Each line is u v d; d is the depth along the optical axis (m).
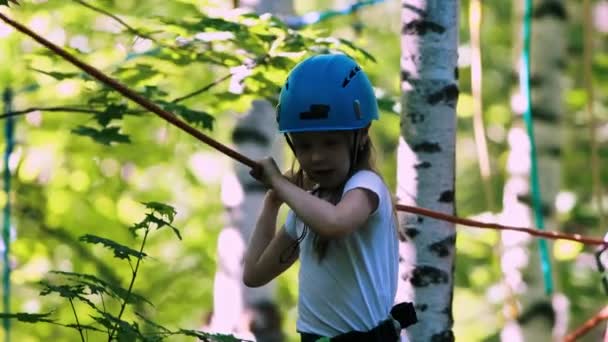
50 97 12.95
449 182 7.41
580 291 19.05
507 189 12.85
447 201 7.41
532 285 12.34
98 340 15.75
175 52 8.56
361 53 8.28
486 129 21.31
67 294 5.74
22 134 14.91
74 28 11.21
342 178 5.71
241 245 11.46
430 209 7.37
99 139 8.20
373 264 5.71
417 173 7.38
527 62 10.35
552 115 12.94
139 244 16.48
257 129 11.34
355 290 5.71
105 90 8.36
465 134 21.72
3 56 11.30
